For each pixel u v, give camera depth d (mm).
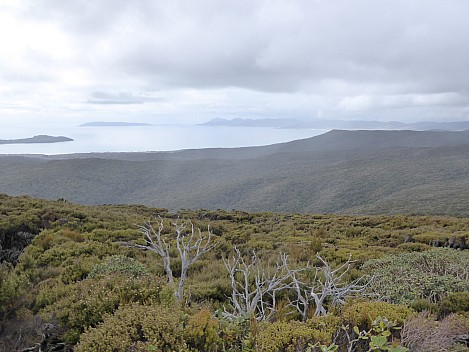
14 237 10672
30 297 5090
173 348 2801
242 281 6195
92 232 11352
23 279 5188
